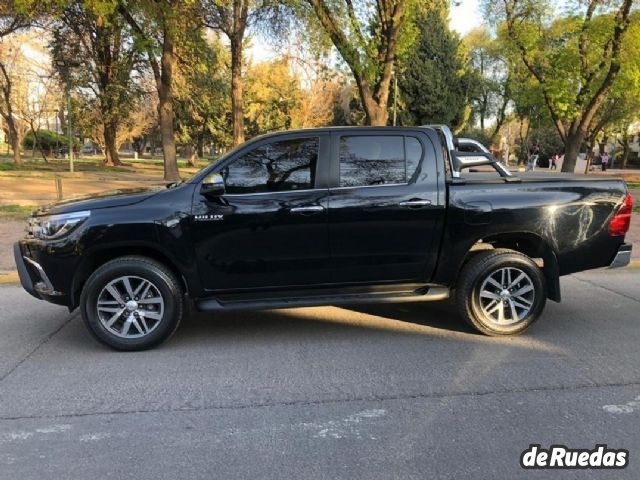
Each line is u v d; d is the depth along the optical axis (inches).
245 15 812.0
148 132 2449.6
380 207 199.0
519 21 709.9
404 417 148.0
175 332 218.7
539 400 157.6
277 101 1539.1
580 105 741.3
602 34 648.4
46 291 195.5
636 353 194.7
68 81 1127.0
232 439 137.3
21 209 523.2
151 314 195.6
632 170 1854.1
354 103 1501.0
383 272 204.7
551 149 2190.0
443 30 1358.3
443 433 139.6
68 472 123.5
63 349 200.5
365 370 179.6
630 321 232.2
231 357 191.6
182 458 129.0
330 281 203.5
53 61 1159.6
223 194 194.2
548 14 687.7
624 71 671.1
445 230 203.8
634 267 334.6
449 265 207.2
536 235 208.2
